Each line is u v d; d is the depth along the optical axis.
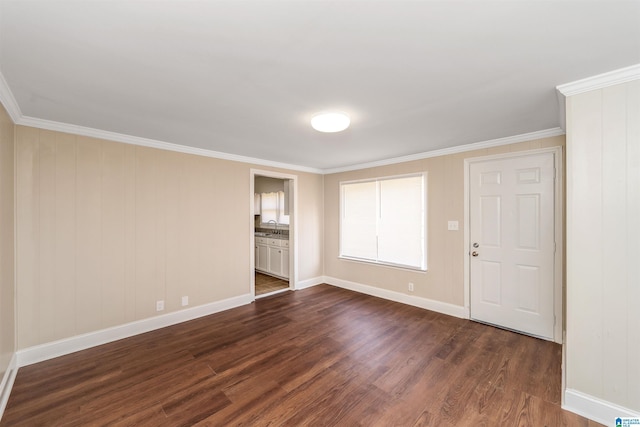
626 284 1.66
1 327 1.90
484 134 2.92
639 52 1.46
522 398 1.94
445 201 3.58
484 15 1.17
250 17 1.17
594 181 1.75
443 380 2.15
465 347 2.67
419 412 1.80
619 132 1.67
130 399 1.93
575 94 1.80
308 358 2.49
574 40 1.35
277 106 2.15
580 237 1.79
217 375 2.22
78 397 1.96
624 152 1.66
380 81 1.77
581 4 1.11
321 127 2.35
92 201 2.76
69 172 2.63
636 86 1.62
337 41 1.35
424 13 1.16
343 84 1.81
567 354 1.84
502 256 3.11
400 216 4.06
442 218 3.61
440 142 3.23
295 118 2.42
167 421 1.73
